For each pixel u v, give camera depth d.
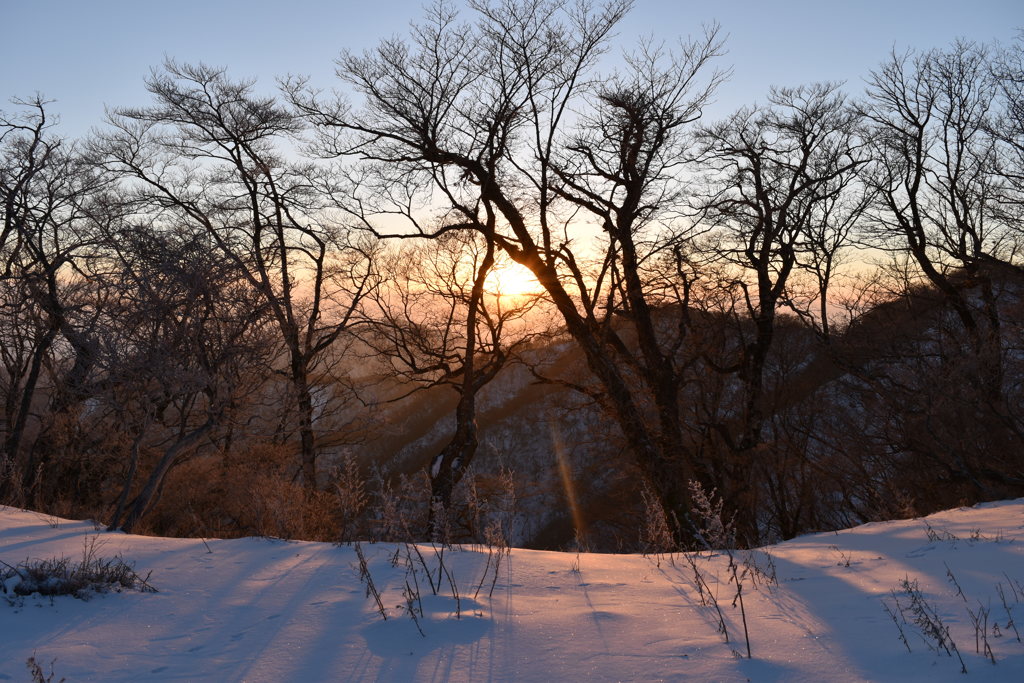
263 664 4.49
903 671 4.00
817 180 25.17
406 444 38.81
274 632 5.09
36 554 7.13
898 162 27.78
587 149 22.45
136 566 6.86
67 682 4.18
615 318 26.59
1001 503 11.60
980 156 26.94
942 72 27.00
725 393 30.22
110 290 13.65
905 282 29.08
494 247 23.62
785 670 4.14
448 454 20.56
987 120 26.48
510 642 4.77
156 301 12.23
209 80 24.52
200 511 16.62
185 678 4.28
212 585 6.30
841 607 5.50
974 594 5.47
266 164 24.91
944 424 22.75
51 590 5.77
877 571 6.80
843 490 27.12
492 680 4.18
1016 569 6.16
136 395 12.74
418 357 27.45
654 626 5.10
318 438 24.77
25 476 16.50
